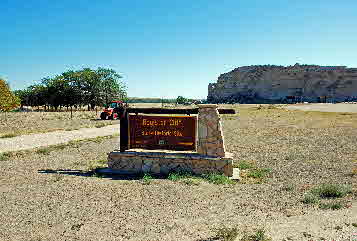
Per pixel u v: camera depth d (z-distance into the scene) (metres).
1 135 23.77
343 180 10.31
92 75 95.62
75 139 22.27
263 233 5.68
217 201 8.12
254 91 150.00
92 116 54.94
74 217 6.91
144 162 11.62
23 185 9.70
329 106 66.31
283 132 25.52
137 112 12.08
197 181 10.20
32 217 6.91
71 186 9.57
